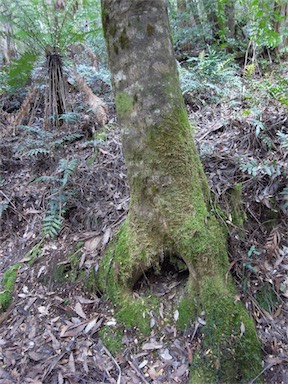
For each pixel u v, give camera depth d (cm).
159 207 217
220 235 227
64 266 266
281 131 314
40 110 462
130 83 201
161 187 214
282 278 234
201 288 215
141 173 214
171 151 209
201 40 588
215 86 420
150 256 226
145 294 233
